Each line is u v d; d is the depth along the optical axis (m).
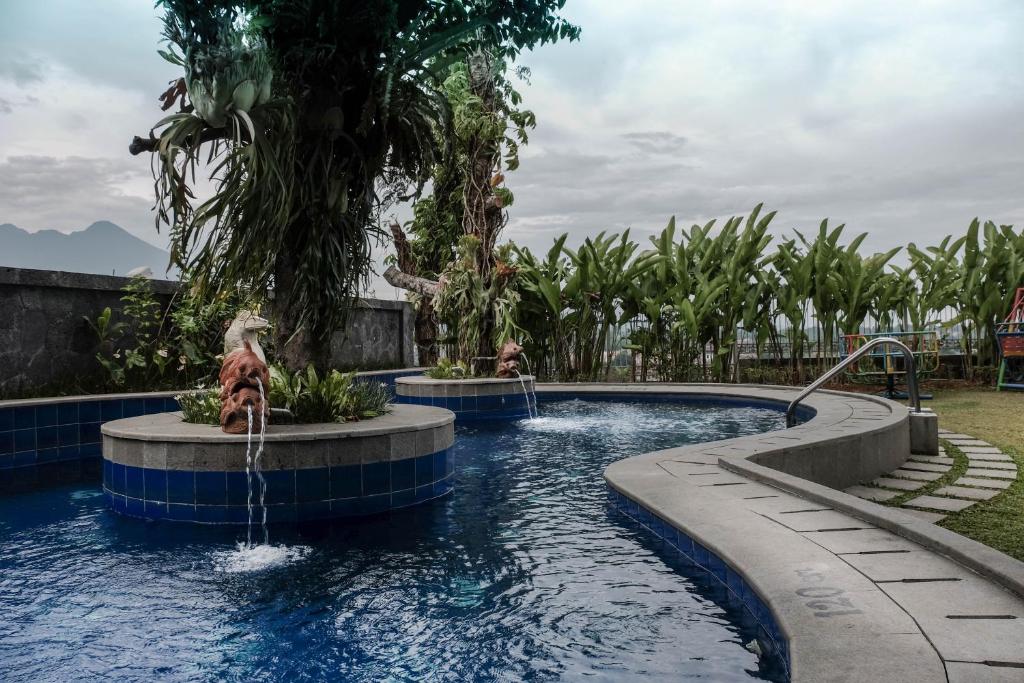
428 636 2.84
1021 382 12.73
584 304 14.38
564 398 12.42
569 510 4.84
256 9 5.41
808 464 5.36
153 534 4.44
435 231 14.75
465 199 12.05
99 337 8.46
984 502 4.73
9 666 2.62
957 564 2.89
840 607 2.45
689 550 3.58
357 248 6.31
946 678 1.90
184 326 8.83
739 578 2.98
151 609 3.17
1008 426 8.32
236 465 4.72
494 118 11.79
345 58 5.78
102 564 3.83
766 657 2.58
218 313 9.10
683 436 8.18
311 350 6.09
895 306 14.20
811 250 13.54
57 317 8.01
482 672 2.52
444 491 5.54
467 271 11.73
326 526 4.61
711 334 14.44
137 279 8.86
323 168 5.84
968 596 2.53
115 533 4.46
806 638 2.19
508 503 5.09
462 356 11.80
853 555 3.04
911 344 12.84
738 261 13.93
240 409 4.80
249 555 3.98
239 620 3.04
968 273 13.41
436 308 11.95
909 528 3.26
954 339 14.24
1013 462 6.20
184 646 2.79
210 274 5.65
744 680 2.40
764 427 8.82
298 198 5.77
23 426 6.89
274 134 5.56
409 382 10.64
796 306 13.70
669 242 14.99
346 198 6.00
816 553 3.08
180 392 8.21
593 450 7.31
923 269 14.09
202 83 5.16
